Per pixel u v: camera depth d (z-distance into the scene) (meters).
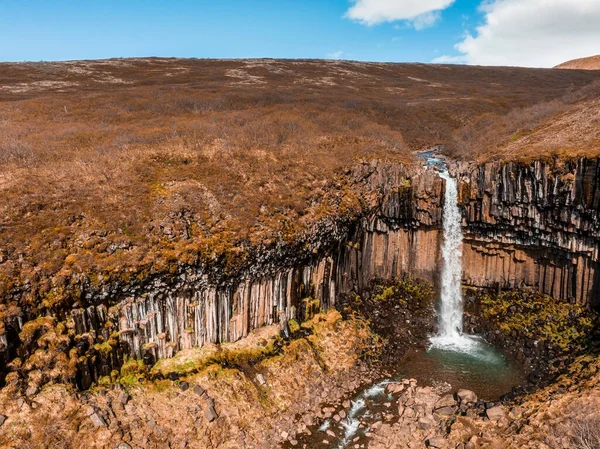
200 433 20.91
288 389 24.89
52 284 20.78
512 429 20.66
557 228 31.30
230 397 22.94
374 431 22.30
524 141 40.19
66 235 22.95
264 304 27.80
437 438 20.73
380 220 37.31
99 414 19.69
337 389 25.72
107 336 21.89
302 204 30.70
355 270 35.28
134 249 23.38
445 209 36.22
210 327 25.12
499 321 33.34
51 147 35.94
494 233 34.72
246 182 31.50
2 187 25.88
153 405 21.44
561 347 29.22
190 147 36.12
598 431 18.25
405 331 32.75
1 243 21.31
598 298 30.62
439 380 26.94
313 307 30.70
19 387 18.84
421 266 37.81
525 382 26.50
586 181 28.98
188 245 24.38
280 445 21.39
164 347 23.64
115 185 28.05
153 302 23.20
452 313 35.12
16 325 19.34
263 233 27.28
